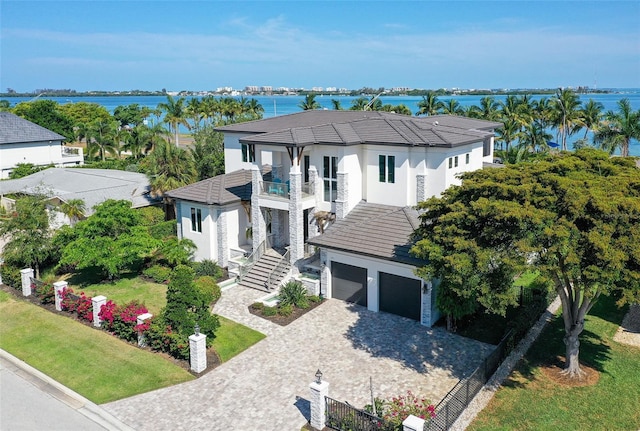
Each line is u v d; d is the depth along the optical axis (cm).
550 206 1752
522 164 2158
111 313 2483
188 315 2270
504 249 1778
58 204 4025
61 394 2011
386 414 1653
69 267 3444
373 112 4019
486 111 8056
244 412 1858
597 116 7500
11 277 3183
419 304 2558
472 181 2039
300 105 8781
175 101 7806
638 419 1750
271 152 3409
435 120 3844
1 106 14225
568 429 1703
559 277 1906
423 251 1908
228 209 3409
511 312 2603
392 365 2150
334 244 2748
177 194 3538
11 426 1800
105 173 5184
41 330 2580
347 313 2681
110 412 1877
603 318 2552
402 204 3023
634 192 1830
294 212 3045
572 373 2011
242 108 10294
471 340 2352
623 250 1630
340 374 2091
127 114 13838
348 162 3034
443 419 1661
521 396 1888
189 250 3422
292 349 2316
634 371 2052
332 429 1734
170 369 2162
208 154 4900
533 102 8306
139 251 3081
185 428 1773
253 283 3098
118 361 2238
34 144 6612
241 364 2195
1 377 2148
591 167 2155
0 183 4859
